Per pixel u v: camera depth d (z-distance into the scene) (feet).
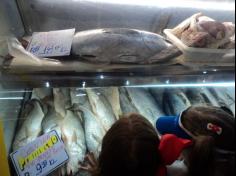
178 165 2.47
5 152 2.58
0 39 3.10
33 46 3.23
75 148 3.26
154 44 3.09
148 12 3.85
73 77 3.11
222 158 2.16
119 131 2.25
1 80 3.12
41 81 3.20
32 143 3.10
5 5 3.39
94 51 3.05
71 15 3.86
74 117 3.64
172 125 2.52
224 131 2.24
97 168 2.46
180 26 3.44
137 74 3.14
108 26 3.98
